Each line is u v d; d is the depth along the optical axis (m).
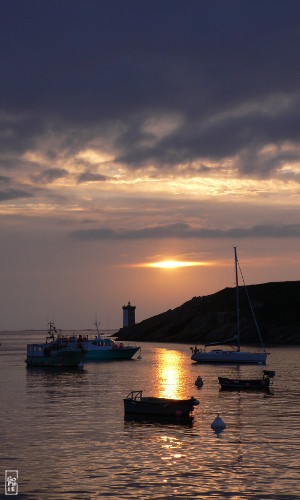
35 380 82.25
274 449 37.09
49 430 43.25
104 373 94.19
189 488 29.64
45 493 29.09
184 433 42.22
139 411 49.34
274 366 109.00
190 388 71.38
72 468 33.09
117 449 37.38
